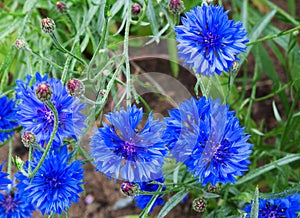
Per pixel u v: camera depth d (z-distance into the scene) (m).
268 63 0.49
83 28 0.41
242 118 0.47
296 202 0.33
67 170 0.31
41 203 0.30
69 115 0.30
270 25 0.48
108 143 0.28
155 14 0.42
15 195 0.33
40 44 0.44
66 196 0.30
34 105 0.30
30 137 0.30
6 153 0.44
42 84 0.27
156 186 0.35
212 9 0.30
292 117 0.43
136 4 0.39
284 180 0.40
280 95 0.48
